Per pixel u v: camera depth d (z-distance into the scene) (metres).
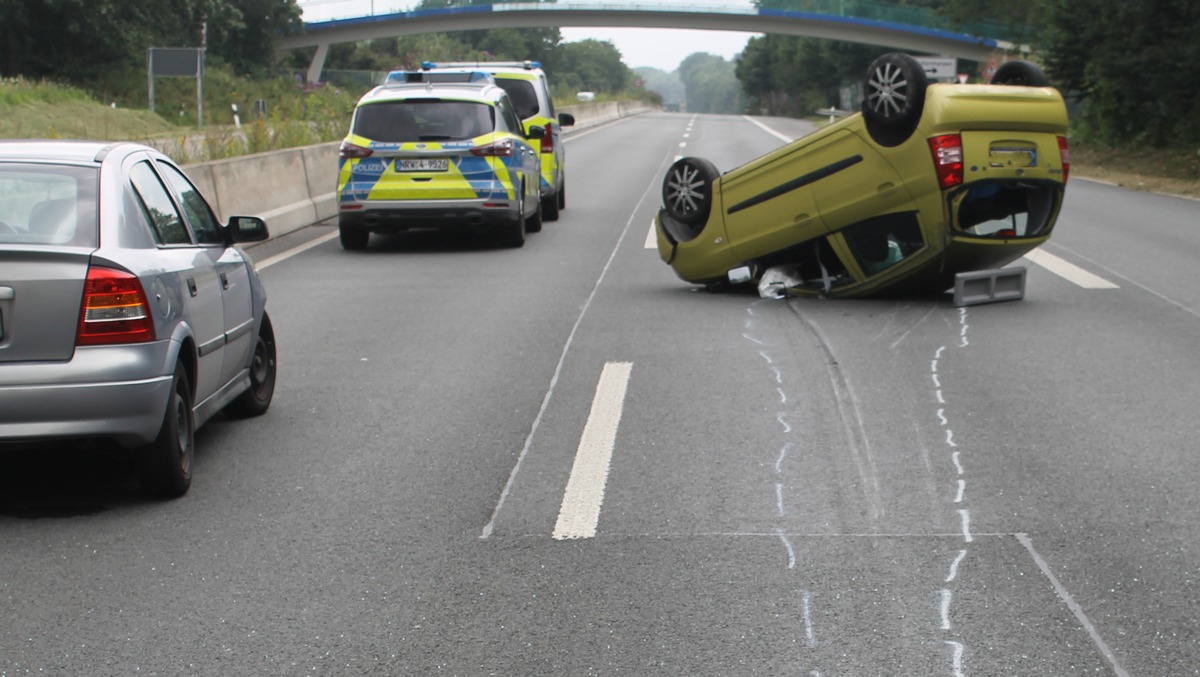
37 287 5.46
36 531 5.52
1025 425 7.10
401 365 9.02
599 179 28.58
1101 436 6.85
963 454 6.55
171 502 5.93
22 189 5.85
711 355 9.15
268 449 6.86
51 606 4.66
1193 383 8.09
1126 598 4.62
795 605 4.59
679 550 5.19
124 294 5.57
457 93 15.88
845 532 5.38
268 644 4.30
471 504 5.85
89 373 5.47
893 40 94.81
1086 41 37.56
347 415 7.61
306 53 118.69
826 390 8.01
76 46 73.38
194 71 56.78
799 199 11.14
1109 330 9.90
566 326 10.45
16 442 5.45
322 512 5.75
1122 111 37.28
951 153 10.26
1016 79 11.23
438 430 7.21
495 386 8.30
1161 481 6.04
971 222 11.13
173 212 6.60
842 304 11.23
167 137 31.95
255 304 7.52
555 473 6.32
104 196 5.88
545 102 20.12
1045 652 4.17
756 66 153.00
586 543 5.29
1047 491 5.91
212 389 6.68
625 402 7.80
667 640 4.30
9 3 69.31
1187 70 32.94
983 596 4.65
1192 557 5.03
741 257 11.66
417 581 4.88
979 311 10.77
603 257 15.14
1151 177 29.61
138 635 4.39
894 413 7.41
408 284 13.06
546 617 4.51
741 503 5.80
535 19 104.06
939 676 4.00
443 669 4.09
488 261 14.86
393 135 15.65
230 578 4.93
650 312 11.06
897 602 4.61
